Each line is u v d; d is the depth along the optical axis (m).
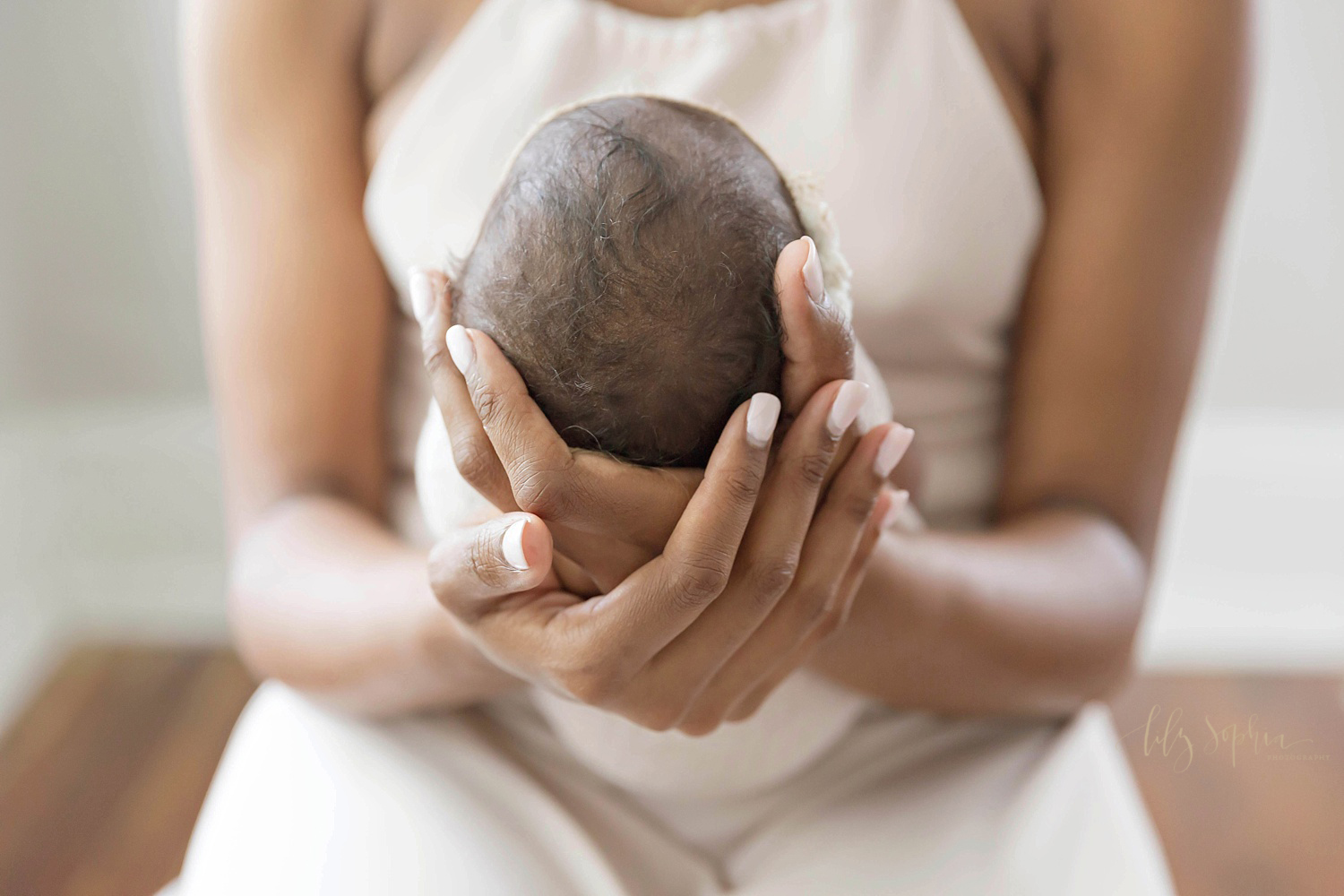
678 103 0.58
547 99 0.86
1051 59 0.87
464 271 0.58
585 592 0.61
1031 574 0.78
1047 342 0.87
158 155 1.86
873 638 0.71
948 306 0.86
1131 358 0.85
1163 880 0.74
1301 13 1.80
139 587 2.00
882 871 0.73
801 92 0.85
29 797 1.61
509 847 0.75
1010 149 0.85
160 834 1.53
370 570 0.80
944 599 0.72
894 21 0.85
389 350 0.93
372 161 0.91
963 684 0.76
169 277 1.93
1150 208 0.84
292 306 0.88
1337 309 1.94
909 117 0.84
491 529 0.54
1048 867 0.72
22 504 1.91
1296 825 1.45
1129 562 0.83
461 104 0.87
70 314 1.92
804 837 0.76
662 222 0.53
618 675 0.58
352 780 0.78
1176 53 0.82
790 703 0.72
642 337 0.53
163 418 1.98
